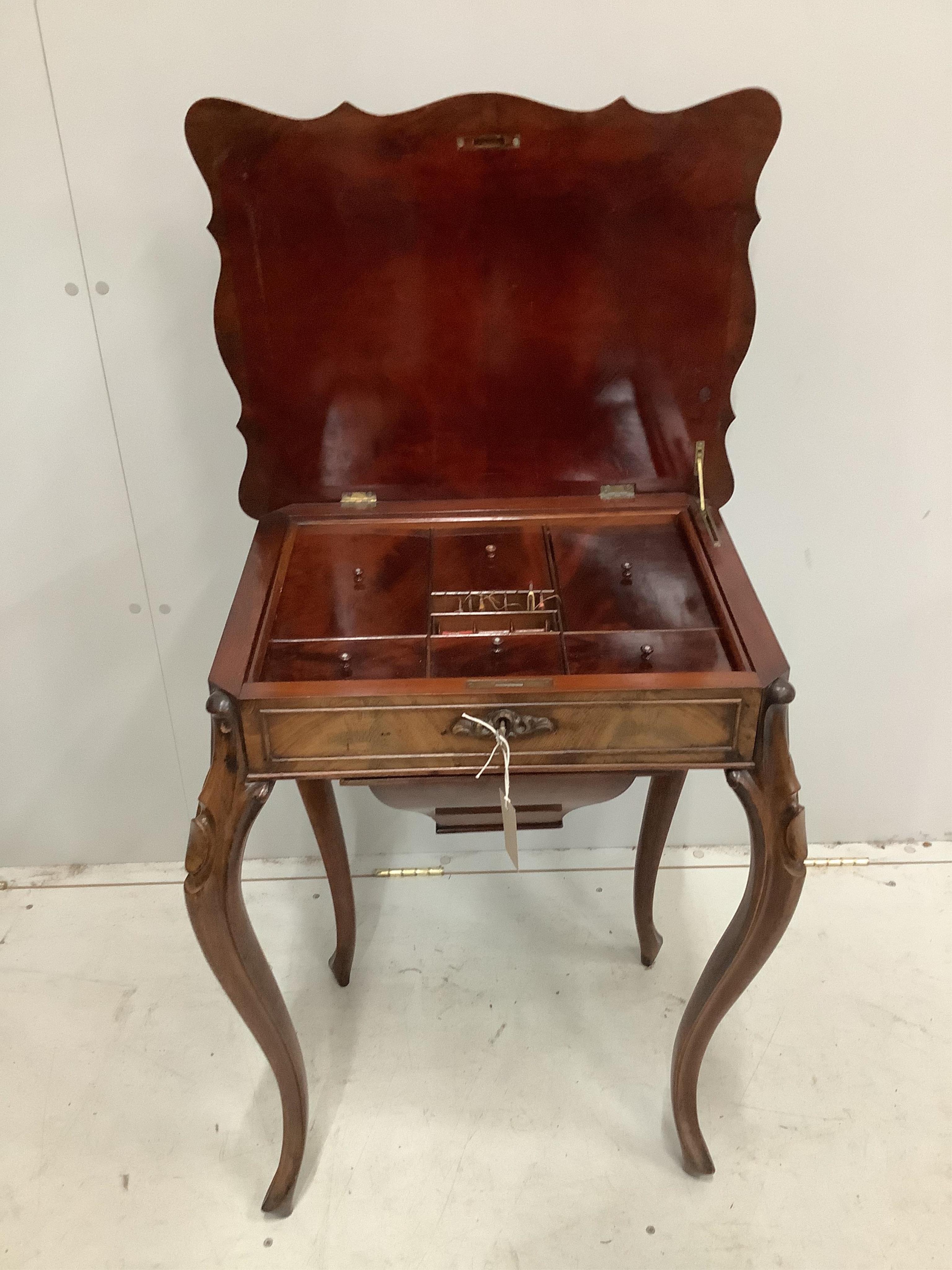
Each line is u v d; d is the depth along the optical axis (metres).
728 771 0.89
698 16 1.04
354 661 0.88
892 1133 1.25
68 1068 1.35
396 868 1.68
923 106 1.09
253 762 0.87
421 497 1.13
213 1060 1.37
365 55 1.06
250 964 0.97
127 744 1.55
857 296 1.21
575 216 0.98
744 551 1.41
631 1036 1.39
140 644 1.45
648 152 0.94
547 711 0.85
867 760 1.62
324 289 1.01
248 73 1.06
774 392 1.28
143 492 1.32
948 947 1.52
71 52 1.04
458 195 0.96
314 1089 1.32
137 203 1.12
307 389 1.06
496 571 1.01
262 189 0.95
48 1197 1.20
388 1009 1.43
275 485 1.12
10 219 1.12
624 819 1.69
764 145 0.93
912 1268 1.11
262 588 0.97
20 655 1.45
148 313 1.19
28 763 1.56
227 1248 1.14
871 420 1.30
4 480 1.30
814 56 1.06
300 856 1.72
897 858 1.69
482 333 1.04
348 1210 1.18
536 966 1.50
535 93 1.09
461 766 0.88
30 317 1.19
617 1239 1.14
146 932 1.57
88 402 1.25
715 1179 1.20
